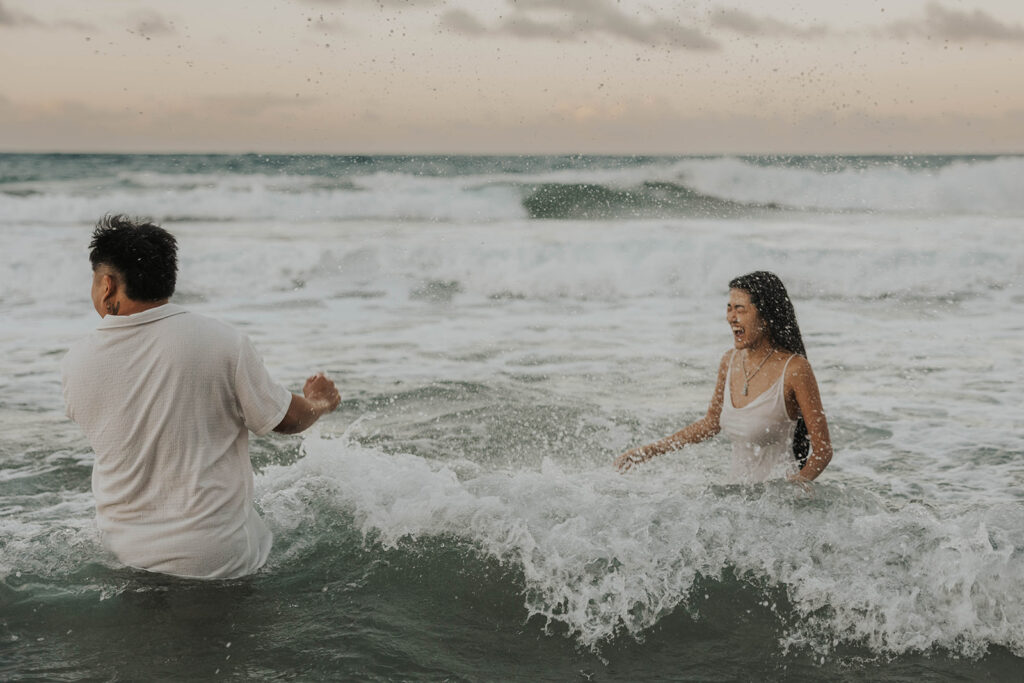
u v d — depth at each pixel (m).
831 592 3.00
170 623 2.83
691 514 3.41
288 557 3.28
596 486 4.00
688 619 2.93
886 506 3.63
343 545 3.36
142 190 20.94
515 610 2.98
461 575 3.15
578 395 6.20
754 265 11.81
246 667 2.60
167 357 2.89
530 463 4.75
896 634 2.84
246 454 3.15
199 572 3.03
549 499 3.61
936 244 13.51
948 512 3.88
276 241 13.86
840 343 8.09
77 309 9.45
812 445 3.73
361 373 6.78
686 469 4.57
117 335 2.92
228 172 25.00
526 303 10.59
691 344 8.11
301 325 8.89
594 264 11.72
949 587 2.96
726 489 3.64
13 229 15.21
